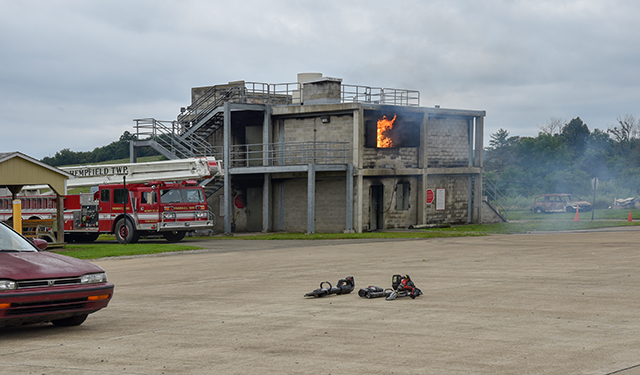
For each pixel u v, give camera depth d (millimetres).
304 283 13922
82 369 6730
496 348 7340
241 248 24984
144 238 33969
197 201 29875
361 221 34531
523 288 12156
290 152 36594
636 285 12289
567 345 7426
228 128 35656
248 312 10312
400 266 16812
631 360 6672
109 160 99438
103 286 9016
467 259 18188
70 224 30344
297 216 36469
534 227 34844
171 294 12688
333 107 34812
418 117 37375
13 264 8570
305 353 7324
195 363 6945
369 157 35250
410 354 7156
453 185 39562
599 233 29172
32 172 23766
